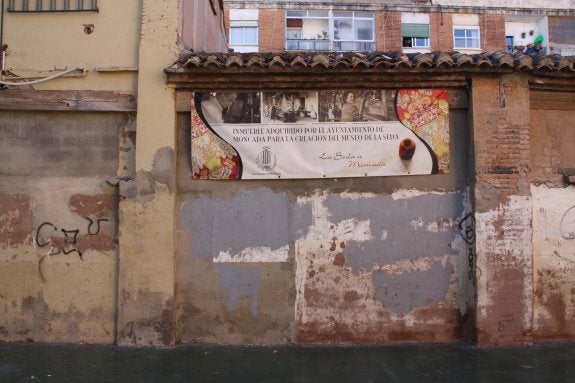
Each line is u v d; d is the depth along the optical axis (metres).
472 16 25.95
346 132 7.35
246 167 7.31
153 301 7.13
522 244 7.19
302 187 7.40
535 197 7.50
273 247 7.36
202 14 9.56
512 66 7.08
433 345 7.25
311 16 25.61
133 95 7.37
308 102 7.36
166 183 7.19
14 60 7.43
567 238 7.52
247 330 7.31
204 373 6.25
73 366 6.43
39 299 7.29
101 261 7.30
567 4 26.23
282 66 6.99
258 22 25.33
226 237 7.35
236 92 7.35
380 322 7.36
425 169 7.38
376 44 25.62
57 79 7.39
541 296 7.43
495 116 7.29
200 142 7.30
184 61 7.12
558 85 7.51
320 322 7.34
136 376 6.14
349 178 7.41
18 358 6.70
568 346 7.19
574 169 7.62
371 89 7.39
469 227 7.35
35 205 7.36
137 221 7.17
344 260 7.37
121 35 7.43
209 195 7.37
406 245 7.41
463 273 7.40
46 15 7.48
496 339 7.12
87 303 7.28
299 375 6.20
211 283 7.32
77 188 7.37
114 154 7.39
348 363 6.60
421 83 7.38
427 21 25.84
